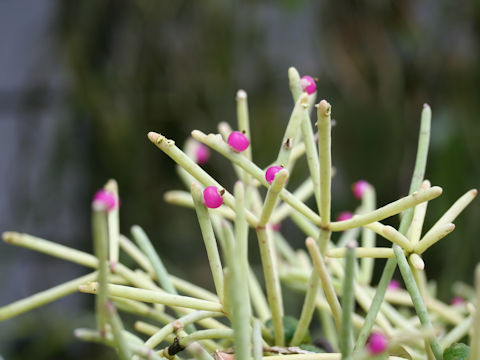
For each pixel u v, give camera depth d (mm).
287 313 910
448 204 963
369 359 279
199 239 1173
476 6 1040
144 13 1087
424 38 1062
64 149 1109
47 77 1167
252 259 1058
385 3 1076
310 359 313
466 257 948
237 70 1131
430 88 1061
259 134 1136
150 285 350
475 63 1048
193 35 1107
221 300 316
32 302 339
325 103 301
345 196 1097
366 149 1078
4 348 977
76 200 1155
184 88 1114
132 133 1100
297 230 1191
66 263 1331
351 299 277
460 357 309
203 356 288
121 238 381
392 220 985
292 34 1193
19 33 1438
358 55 1088
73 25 1088
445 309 381
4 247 1245
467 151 990
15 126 1426
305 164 1078
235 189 313
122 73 1096
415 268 319
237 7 1108
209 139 317
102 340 292
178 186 1144
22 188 1174
